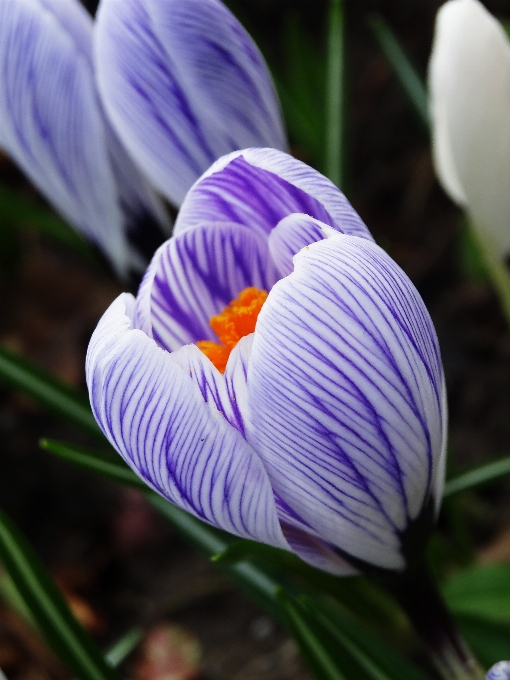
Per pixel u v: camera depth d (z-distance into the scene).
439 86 0.25
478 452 0.42
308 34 0.58
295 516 0.20
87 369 0.19
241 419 0.19
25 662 0.40
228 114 0.23
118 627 0.41
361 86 0.56
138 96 0.23
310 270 0.19
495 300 0.46
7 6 0.23
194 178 0.24
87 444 0.46
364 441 0.19
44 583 0.25
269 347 0.18
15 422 0.48
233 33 0.23
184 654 0.39
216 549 0.28
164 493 0.20
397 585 0.22
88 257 0.38
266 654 0.38
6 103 0.24
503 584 0.29
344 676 0.23
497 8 0.51
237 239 0.21
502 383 0.44
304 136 0.40
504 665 0.19
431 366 0.19
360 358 0.19
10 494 0.45
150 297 0.20
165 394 0.19
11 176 0.57
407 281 0.19
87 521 0.44
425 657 0.33
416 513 0.20
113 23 0.23
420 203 0.52
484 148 0.25
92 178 0.25
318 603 0.28
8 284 0.54
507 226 0.26
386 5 0.56
